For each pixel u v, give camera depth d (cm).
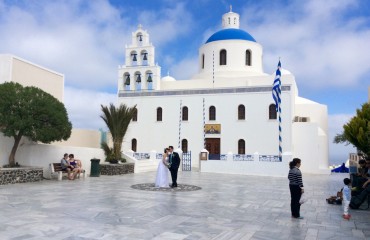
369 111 1426
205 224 847
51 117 1667
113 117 2477
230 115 3319
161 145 3500
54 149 1944
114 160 2411
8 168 1594
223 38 4009
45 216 892
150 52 3638
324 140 3512
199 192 1452
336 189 1702
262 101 3234
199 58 4169
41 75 2236
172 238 711
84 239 690
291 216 971
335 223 893
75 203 1100
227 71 3869
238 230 795
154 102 3566
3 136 1734
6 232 727
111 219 877
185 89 3478
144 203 1129
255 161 2622
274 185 1823
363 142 1343
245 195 1399
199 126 3400
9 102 1573
